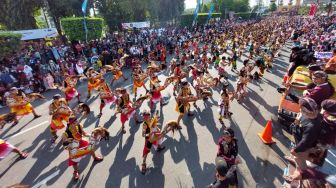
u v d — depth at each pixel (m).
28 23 27.61
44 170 6.15
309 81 7.08
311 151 4.17
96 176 5.83
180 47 23.92
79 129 5.88
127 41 22.33
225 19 59.19
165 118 8.76
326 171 4.29
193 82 12.80
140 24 35.75
